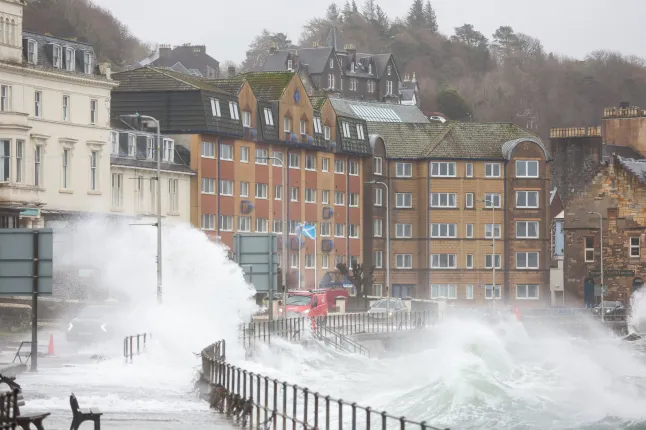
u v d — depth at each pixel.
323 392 134.88
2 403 80.69
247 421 95.38
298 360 164.88
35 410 99.81
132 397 109.38
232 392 100.38
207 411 101.56
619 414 132.00
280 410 109.69
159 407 103.62
